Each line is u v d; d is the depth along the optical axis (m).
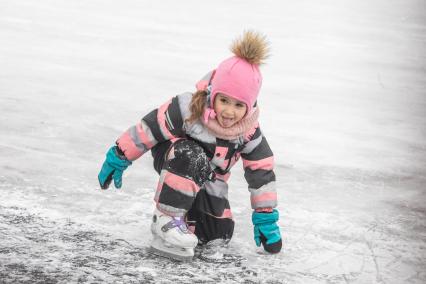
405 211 6.06
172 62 11.85
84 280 4.14
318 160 7.46
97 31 14.06
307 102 10.13
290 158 7.45
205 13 17.59
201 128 4.64
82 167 6.45
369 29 17.58
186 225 4.87
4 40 12.42
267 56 4.67
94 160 6.70
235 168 6.99
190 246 4.59
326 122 9.15
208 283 4.31
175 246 4.57
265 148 4.88
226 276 4.46
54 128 7.60
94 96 9.23
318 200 6.21
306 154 7.65
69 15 15.66
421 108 10.32
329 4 21.64
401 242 5.33
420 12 21.28
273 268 4.68
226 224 4.91
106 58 11.77
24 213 5.20
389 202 6.29
